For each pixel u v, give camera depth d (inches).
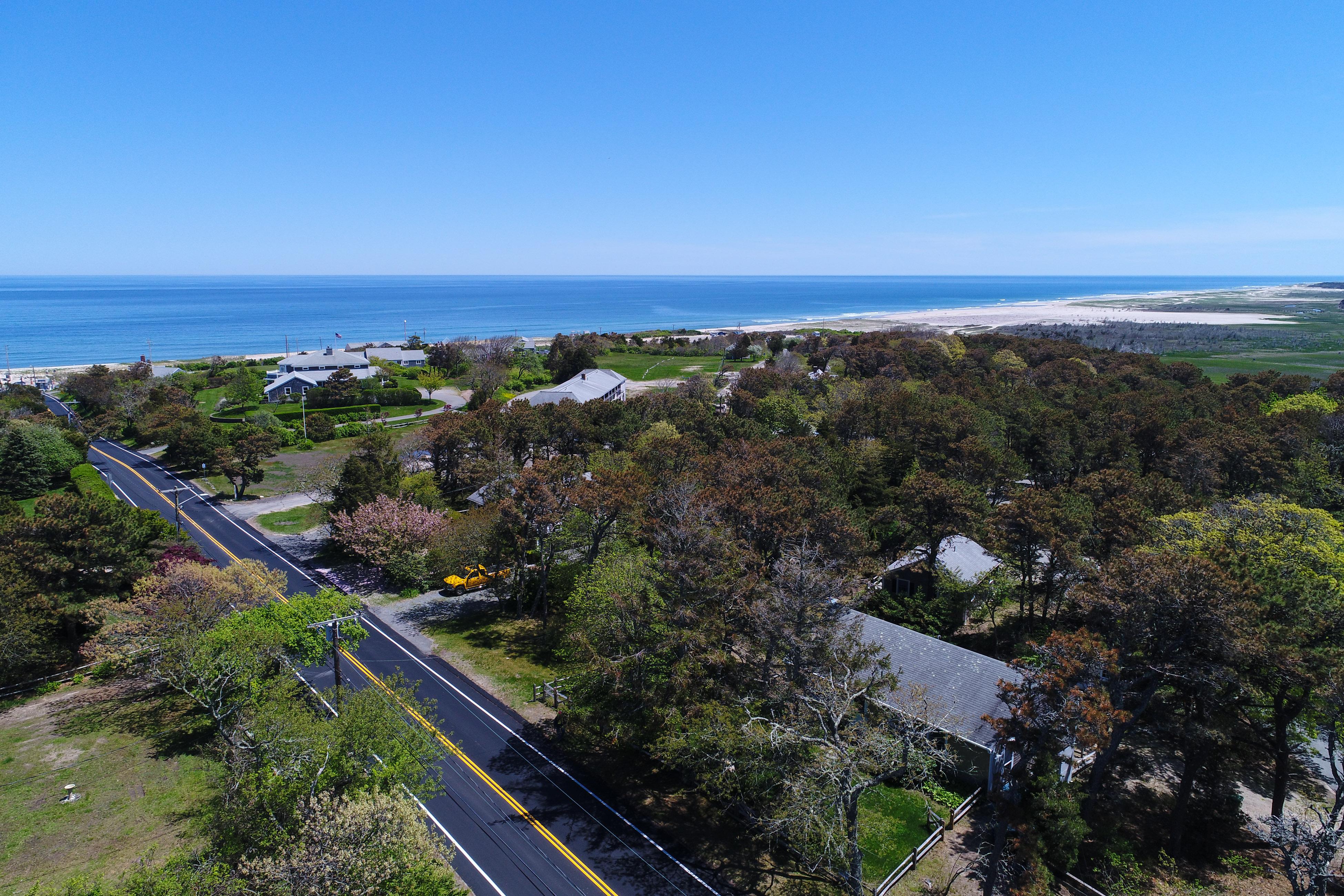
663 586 1520.7
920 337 7263.8
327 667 1866.4
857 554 2028.8
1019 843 1210.6
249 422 4259.4
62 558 1819.6
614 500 1972.2
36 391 5408.5
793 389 4808.1
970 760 1434.5
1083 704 1056.8
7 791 1343.5
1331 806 1448.1
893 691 1368.1
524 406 3782.0
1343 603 1362.0
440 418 3639.3
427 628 2122.3
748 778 1219.2
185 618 1587.1
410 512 2468.0
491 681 1825.8
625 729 1378.0
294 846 894.4
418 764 1229.1
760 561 1749.5
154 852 1126.4
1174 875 1242.0
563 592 2192.4
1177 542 1712.6
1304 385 4461.1
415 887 895.7
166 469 3784.5
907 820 1342.3
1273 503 1919.3
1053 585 2004.2
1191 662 1248.8
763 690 1353.3
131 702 1679.4
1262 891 1243.8
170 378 5925.2
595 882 1189.1
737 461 2512.3
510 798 1389.0
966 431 3179.1
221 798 1209.4
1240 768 1547.7
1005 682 1206.3
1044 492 2138.3
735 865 1229.7
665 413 3727.9
